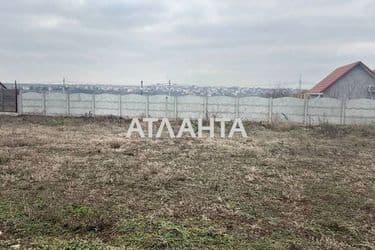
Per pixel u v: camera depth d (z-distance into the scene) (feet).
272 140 46.44
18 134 46.57
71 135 47.32
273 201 20.24
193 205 18.84
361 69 95.66
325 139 48.62
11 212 16.78
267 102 70.95
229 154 35.04
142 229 15.14
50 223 15.53
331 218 17.51
